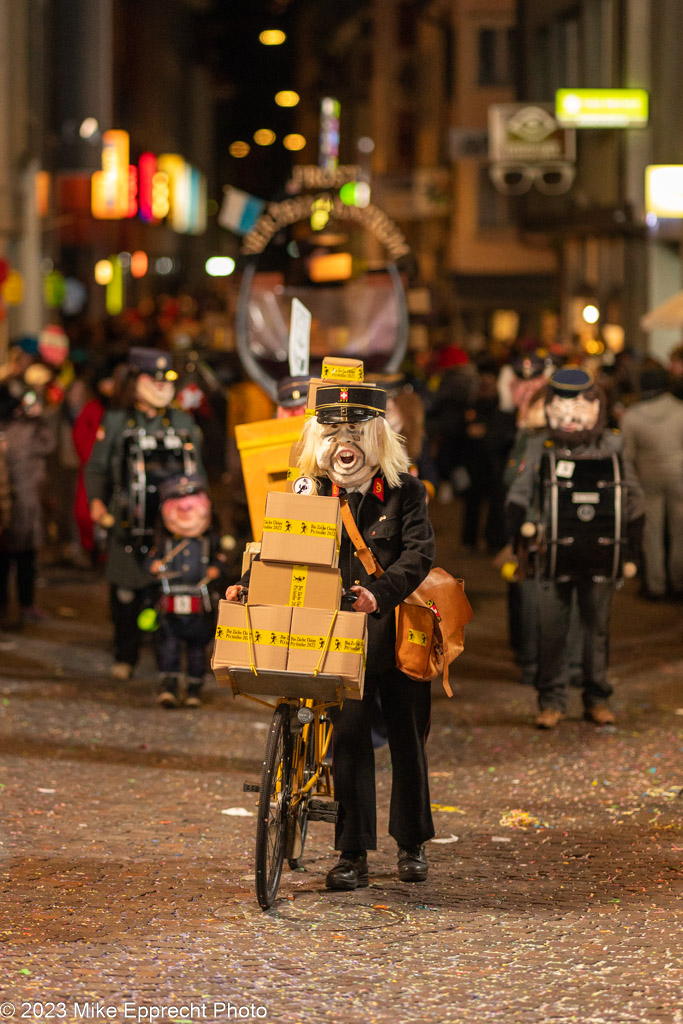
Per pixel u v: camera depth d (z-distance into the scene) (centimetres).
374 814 1358
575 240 7581
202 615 2205
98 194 10444
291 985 1123
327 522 1260
